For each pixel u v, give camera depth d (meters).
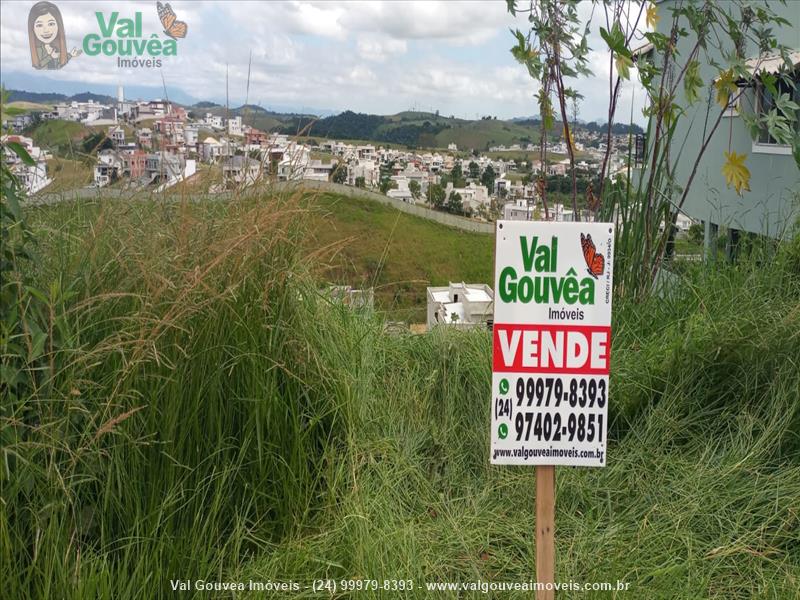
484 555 3.58
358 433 4.09
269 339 3.83
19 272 3.34
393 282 5.43
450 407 4.60
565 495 3.99
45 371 3.18
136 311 3.53
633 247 6.05
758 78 6.40
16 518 2.94
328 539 3.48
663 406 4.48
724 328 4.70
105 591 2.88
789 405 4.24
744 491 3.87
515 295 2.95
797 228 5.76
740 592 3.36
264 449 3.70
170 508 3.29
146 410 3.38
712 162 15.48
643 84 5.46
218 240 3.77
